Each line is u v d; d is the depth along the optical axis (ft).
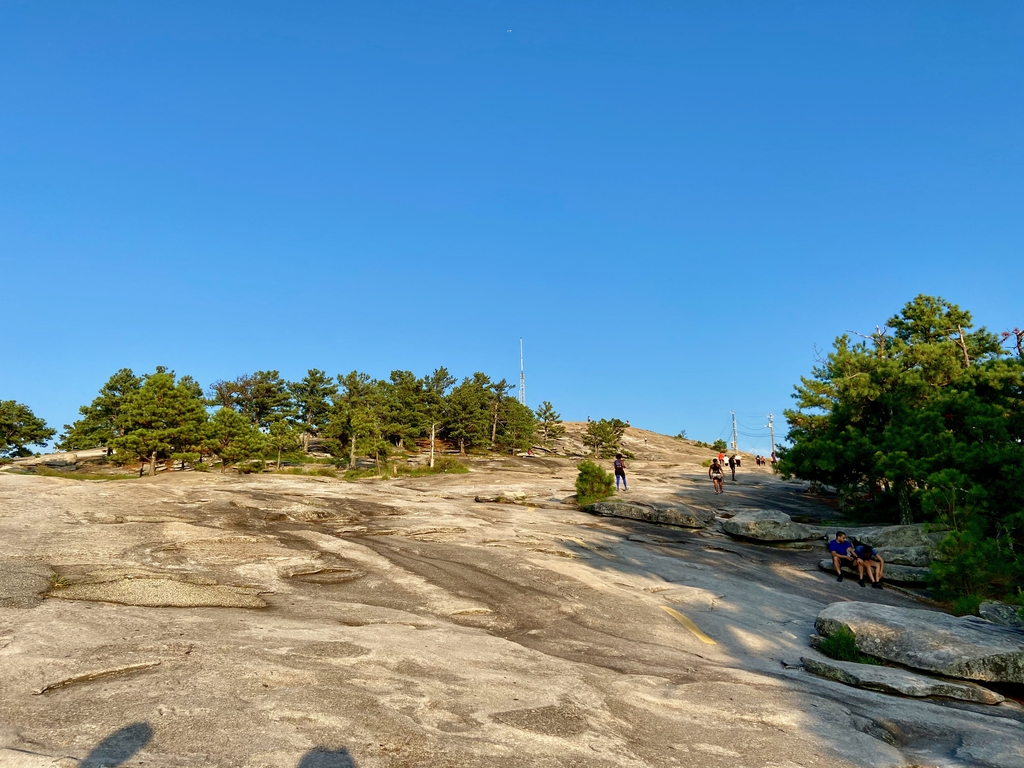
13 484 70.49
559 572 51.19
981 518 61.87
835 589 57.93
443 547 56.59
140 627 27.84
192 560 44.04
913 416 82.02
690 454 294.46
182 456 159.84
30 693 20.12
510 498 96.99
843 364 96.43
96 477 146.20
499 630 36.65
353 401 251.60
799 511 101.50
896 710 28.09
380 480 128.98
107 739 17.34
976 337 123.24
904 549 65.67
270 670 23.66
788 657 38.09
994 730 26.84
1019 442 78.13
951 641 36.29
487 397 295.28
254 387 268.82
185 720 18.94
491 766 18.11
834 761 21.59
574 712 23.20
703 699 26.61
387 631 31.76
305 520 66.23
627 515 83.76
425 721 20.68
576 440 339.77
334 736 18.76
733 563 63.77
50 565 38.96
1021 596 41.98
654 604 45.80
